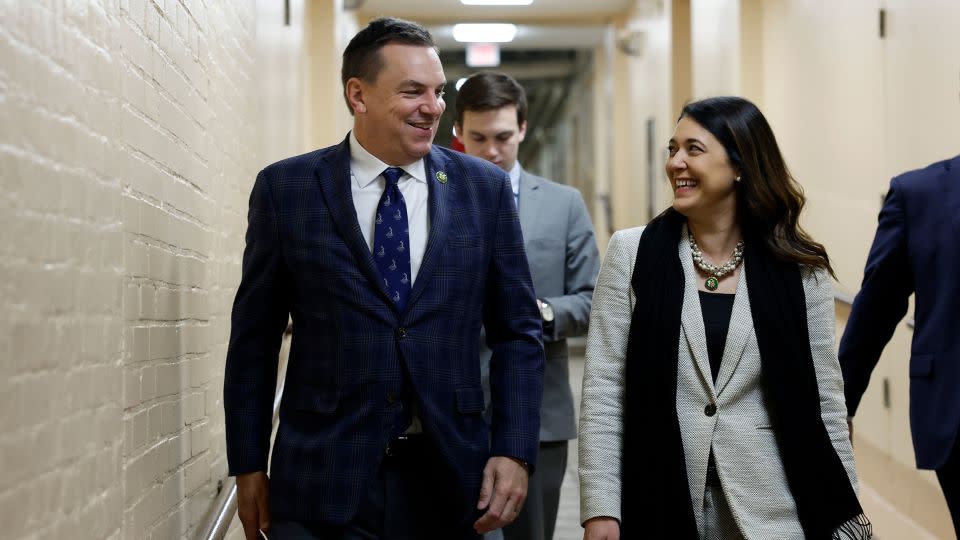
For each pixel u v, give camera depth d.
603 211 14.66
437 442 2.33
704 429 2.34
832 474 2.30
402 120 2.38
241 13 3.95
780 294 2.37
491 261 2.51
